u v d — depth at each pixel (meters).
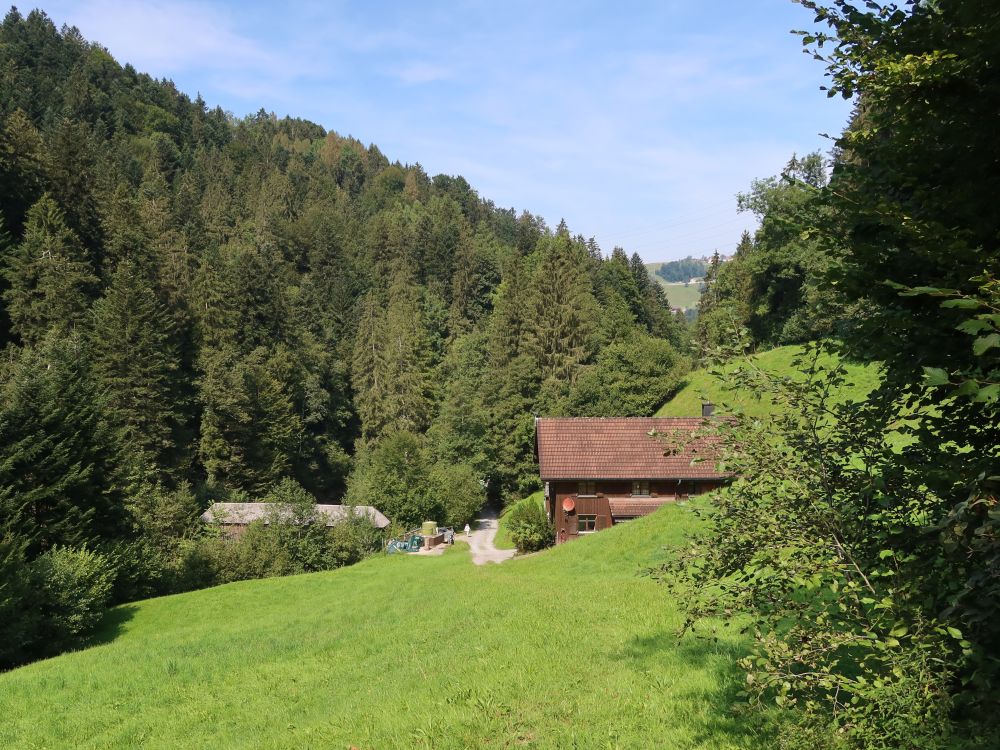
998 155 4.50
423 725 8.95
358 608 23.11
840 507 4.97
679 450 5.46
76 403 35.56
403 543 53.94
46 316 62.03
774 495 5.17
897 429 5.04
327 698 12.40
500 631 13.58
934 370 3.55
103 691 15.19
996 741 4.04
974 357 4.29
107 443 36.66
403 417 90.12
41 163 76.06
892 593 4.38
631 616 13.48
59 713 14.05
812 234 5.11
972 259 4.04
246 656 16.97
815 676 4.51
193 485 65.50
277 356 84.62
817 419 5.18
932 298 4.43
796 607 5.00
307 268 149.88
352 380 102.56
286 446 78.56
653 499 42.41
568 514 41.84
